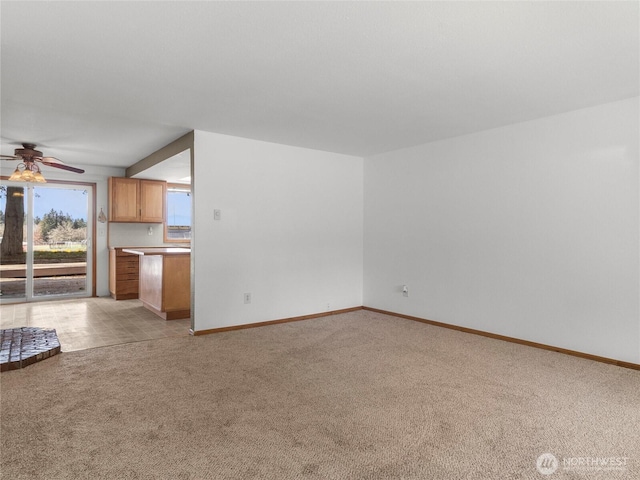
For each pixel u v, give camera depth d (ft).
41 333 13.65
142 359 11.59
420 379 10.12
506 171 13.74
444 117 12.73
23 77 9.53
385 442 7.06
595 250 11.69
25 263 21.21
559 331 12.50
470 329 14.88
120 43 7.80
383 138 15.55
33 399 8.73
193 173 14.25
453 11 6.63
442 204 15.80
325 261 18.06
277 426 7.61
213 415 8.05
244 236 15.51
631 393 9.29
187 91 10.46
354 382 9.89
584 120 11.85
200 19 6.91
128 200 22.54
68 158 19.95
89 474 6.04
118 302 21.29
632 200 10.98
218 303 14.88
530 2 6.35
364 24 7.06
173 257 17.12
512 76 9.41
